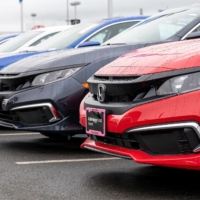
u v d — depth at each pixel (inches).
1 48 407.8
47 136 278.5
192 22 248.7
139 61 177.8
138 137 163.9
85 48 248.8
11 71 242.2
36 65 236.2
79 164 213.9
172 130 158.1
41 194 169.2
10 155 233.8
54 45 326.3
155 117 159.3
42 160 221.9
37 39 396.5
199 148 154.3
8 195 168.4
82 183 182.7
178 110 156.6
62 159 223.9
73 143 266.7
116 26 338.3
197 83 158.4
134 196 166.6
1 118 248.2
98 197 165.5
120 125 166.9
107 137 175.3
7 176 193.2
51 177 191.3
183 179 188.4
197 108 154.5
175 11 271.4
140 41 252.4
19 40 414.6
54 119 229.3
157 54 179.3
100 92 177.8
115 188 176.1
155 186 178.5
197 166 155.1
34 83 233.5
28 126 235.5
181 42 195.6
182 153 158.4
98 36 329.1
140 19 346.9
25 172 199.3
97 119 177.9
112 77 176.4
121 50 239.9
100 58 235.1
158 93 162.4
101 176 192.9
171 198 163.9
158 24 262.5
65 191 172.6
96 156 230.4
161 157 160.7
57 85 229.5
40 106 229.8
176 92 159.3
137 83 165.2
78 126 231.1
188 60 162.7
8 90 243.8
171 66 163.3
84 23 352.2
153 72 164.6
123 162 217.3
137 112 162.7
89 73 231.9
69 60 233.1
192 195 167.3
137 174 196.1
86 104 187.0
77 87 229.6
